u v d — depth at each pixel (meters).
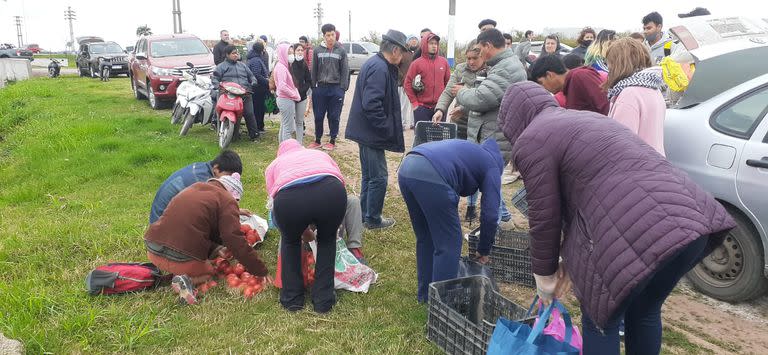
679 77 5.23
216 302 3.98
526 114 2.76
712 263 4.16
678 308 4.07
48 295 3.94
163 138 9.55
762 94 3.97
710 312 4.01
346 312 3.88
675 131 4.34
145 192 6.71
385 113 5.20
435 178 3.43
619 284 2.15
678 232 2.06
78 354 3.34
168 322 3.72
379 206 5.44
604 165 2.31
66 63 38.66
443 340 3.38
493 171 3.57
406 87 7.51
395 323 3.73
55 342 3.42
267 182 3.96
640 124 3.45
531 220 2.51
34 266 4.53
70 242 4.93
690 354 3.46
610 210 2.22
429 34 7.28
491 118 4.94
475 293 3.58
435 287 3.43
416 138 5.35
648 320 2.63
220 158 4.37
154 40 14.88
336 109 8.78
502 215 5.32
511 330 2.82
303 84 8.77
